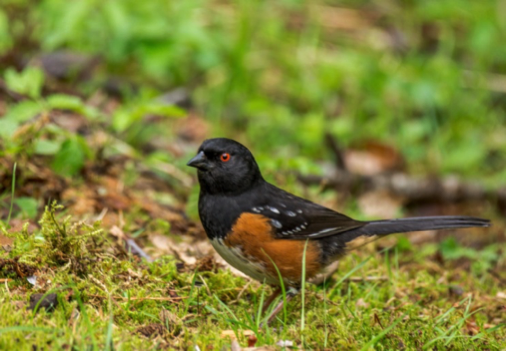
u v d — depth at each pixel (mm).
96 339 5824
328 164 12914
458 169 14102
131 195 9930
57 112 11406
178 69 14281
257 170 7805
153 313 6684
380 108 14688
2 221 7805
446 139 14547
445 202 13039
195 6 13922
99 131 11258
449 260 10062
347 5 17672
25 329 5602
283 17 16781
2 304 6141
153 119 12812
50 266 6914
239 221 7453
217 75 14414
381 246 10062
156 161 11195
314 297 7590
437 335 6891
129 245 8211
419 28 17188
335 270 8523
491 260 10359
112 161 10828
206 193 7668
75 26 13039
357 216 11266
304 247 7344
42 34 13492
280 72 15320
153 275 7496
